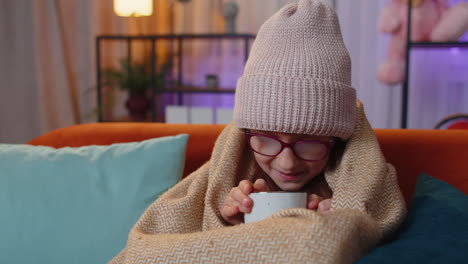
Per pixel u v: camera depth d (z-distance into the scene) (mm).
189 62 3529
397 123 3084
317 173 809
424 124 3045
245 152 909
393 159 981
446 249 533
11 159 998
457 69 2975
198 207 833
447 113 3012
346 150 792
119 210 925
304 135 780
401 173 969
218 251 582
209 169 868
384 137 1004
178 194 865
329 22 802
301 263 520
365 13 3062
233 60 3469
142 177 955
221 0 3430
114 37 3184
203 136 1091
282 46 781
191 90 3088
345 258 528
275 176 807
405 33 2543
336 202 696
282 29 787
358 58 3109
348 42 3107
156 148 987
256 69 785
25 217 932
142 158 975
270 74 762
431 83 3012
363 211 659
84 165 978
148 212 808
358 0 3062
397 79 2574
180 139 1001
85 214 925
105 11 3564
